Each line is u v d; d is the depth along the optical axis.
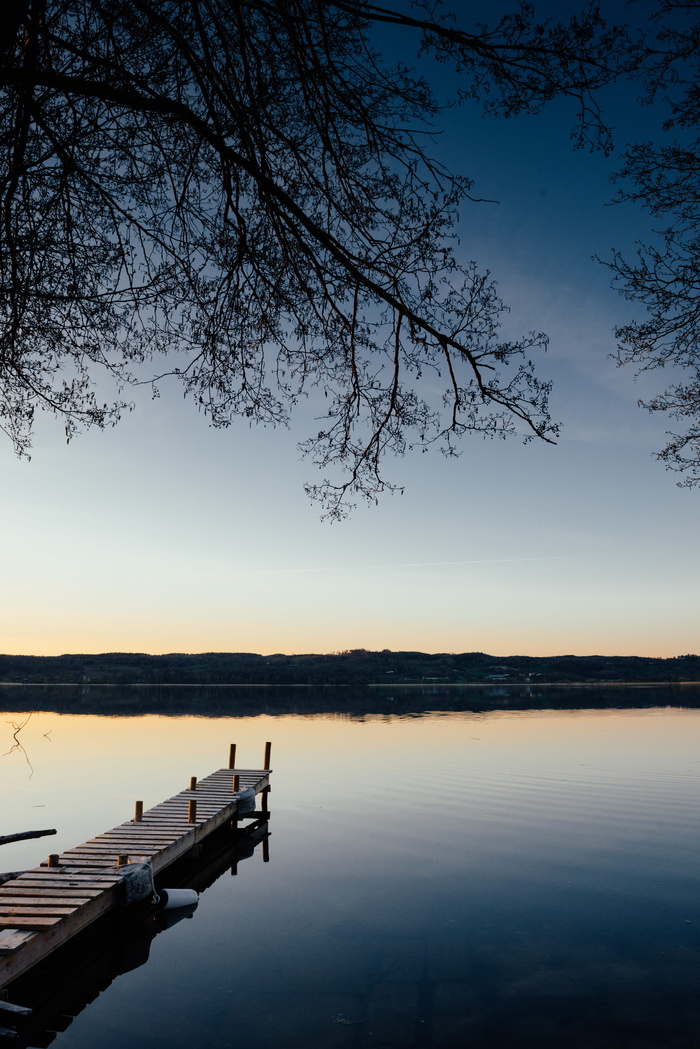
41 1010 6.93
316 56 4.41
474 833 14.02
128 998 7.11
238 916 9.65
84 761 25.09
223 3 4.48
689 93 5.35
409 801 17.45
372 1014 6.54
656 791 18.27
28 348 4.75
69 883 8.80
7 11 3.41
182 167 4.78
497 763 23.03
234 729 38.16
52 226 4.51
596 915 9.30
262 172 4.59
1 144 4.05
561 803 16.88
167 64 4.39
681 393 6.54
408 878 11.16
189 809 13.26
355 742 30.14
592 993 6.91
